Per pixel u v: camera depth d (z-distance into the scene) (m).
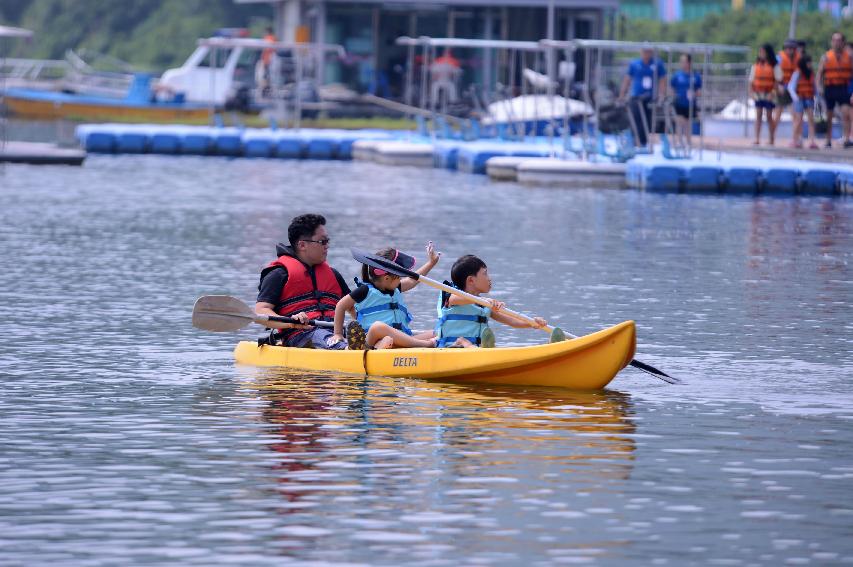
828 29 129.62
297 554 20.06
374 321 33.12
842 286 47.41
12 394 30.08
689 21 154.12
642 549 20.33
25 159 101.19
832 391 30.94
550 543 20.55
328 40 138.00
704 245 58.84
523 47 101.50
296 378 31.80
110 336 37.31
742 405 29.52
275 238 61.03
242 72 146.12
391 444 25.97
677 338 37.44
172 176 95.81
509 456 25.20
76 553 20.09
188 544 20.47
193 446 25.80
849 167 83.62
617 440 26.39
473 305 32.94
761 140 103.94
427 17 137.62
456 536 20.81
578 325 39.44
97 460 24.83
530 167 91.06
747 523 21.52
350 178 97.06
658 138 106.12
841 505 22.48
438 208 75.31
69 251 55.16
